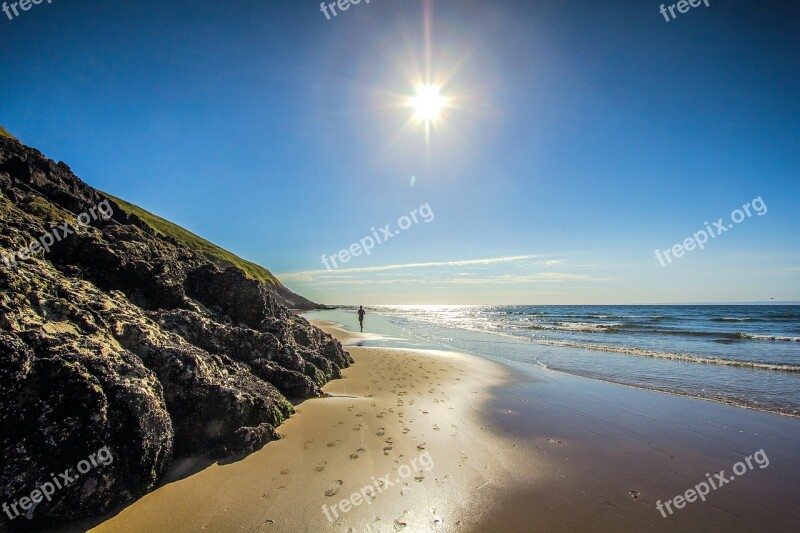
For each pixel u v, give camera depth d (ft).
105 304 27.12
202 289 45.09
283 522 18.44
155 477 20.76
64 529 17.26
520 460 26.50
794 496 22.58
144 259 40.34
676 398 43.29
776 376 55.47
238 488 21.08
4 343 18.02
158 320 32.63
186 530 17.60
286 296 355.56
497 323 194.80
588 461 26.73
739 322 190.90
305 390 37.63
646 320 215.92
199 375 25.54
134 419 19.83
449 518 19.48
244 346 37.29
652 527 19.27
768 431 33.14
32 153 48.19
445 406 38.27
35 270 26.86
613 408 39.37
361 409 35.12
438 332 132.77
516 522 19.33
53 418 18.12
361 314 125.08
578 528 19.01
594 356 74.90
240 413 25.98
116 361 21.67
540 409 38.75
